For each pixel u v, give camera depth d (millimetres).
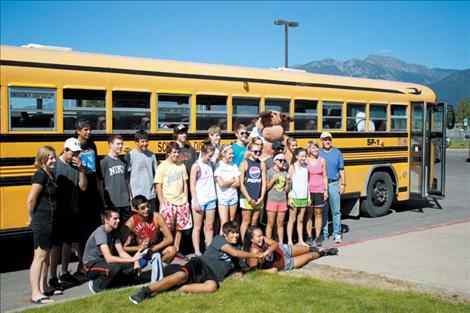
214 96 9438
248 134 9109
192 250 9164
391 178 12844
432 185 13188
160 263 6609
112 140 7652
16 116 7355
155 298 5918
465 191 17938
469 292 6219
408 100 13117
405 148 13078
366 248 8555
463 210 13633
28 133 7430
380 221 11961
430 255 8062
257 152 8227
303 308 5570
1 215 7223
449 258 7883
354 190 11867
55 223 6469
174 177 7988
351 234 10430
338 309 5539
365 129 12156
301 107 10836
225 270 6617
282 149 8531
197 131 9203
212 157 8523
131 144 8438
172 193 7977
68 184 6914
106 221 6766
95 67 8125
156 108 8711
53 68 7699
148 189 8023
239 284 6461
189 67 9273
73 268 8156
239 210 8688
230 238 6676
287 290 6207
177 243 8117
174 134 8578
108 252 6668
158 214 7230
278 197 8523
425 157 12984
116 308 5633
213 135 8641
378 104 12414
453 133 62000
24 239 7422
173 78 8914
